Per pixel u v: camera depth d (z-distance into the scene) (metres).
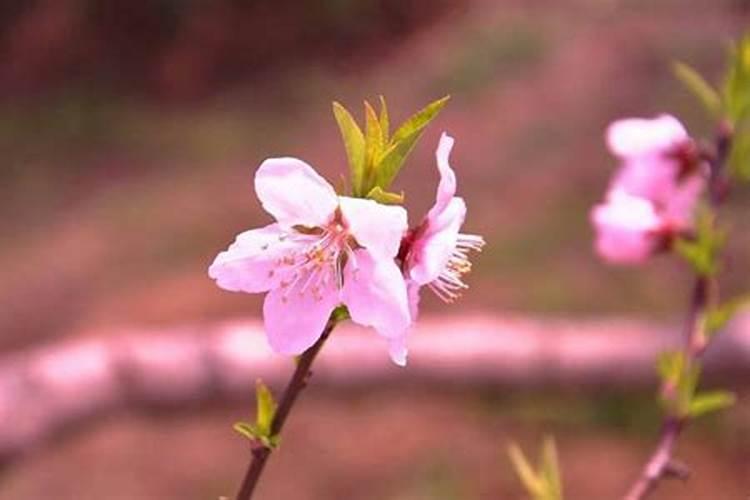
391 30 3.24
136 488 1.65
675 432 0.62
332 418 1.79
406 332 0.48
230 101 2.98
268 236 0.49
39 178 2.59
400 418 1.78
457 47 2.88
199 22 3.17
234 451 1.74
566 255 2.10
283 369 1.59
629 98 2.50
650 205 0.66
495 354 1.69
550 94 2.57
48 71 3.10
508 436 1.75
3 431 1.49
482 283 2.01
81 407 1.54
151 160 2.65
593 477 1.70
